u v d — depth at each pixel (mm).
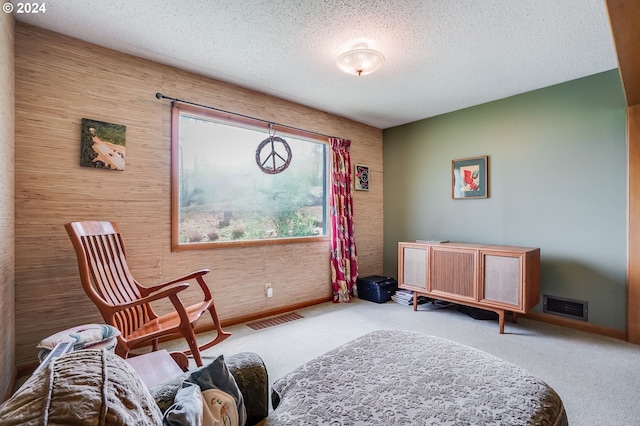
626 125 2635
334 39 2240
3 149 1641
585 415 1603
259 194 3314
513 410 926
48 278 2082
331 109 3750
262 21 2023
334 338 2648
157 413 686
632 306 2537
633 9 1297
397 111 3816
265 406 1083
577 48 2344
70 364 617
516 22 2020
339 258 3828
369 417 905
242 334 2748
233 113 3014
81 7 1870
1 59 1594
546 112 3064
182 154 2785
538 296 2891
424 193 4078
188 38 2225
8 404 494
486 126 3494
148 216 2514
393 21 2020
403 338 1478
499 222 3385
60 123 2133
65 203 2150
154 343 2240
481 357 1272
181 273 2689
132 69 2445
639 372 2037
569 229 2922
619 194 2670
